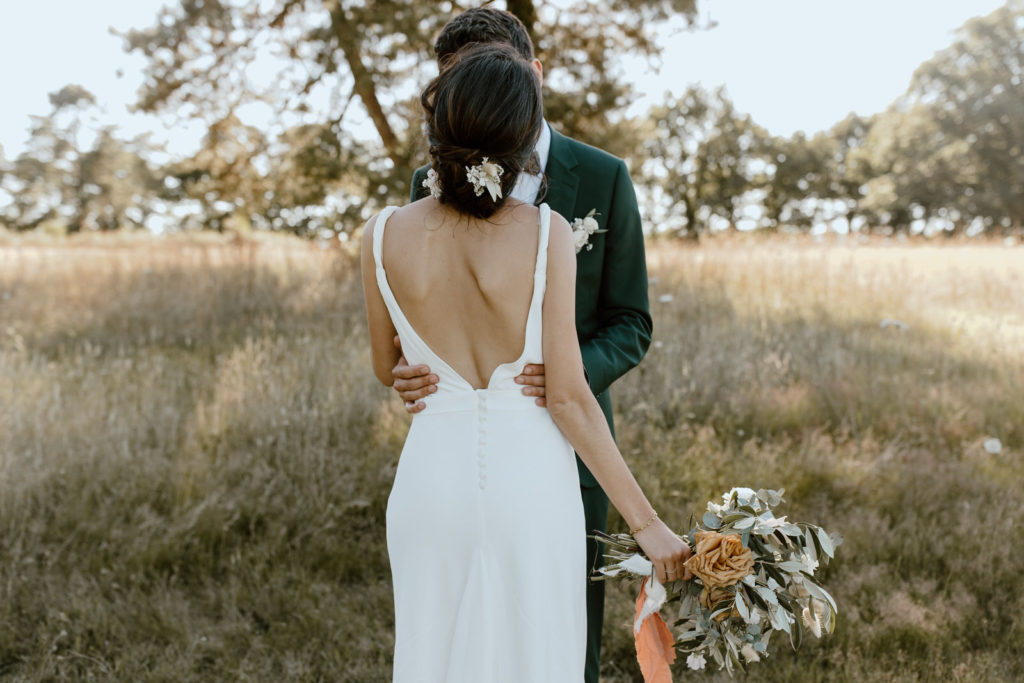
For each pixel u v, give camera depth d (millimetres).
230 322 7746
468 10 1857
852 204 60219
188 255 10586
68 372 5484
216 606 3086
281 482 3785
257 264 10023
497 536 1479
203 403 4867
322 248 10789
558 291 1470
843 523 3436
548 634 1513
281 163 11273
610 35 9938
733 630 1553
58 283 9156
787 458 4016
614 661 2727
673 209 55781
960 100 46062
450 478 1503
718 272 9070
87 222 41344
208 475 3824
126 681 2609
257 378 4938
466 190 1463
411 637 1524
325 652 2740
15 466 3730
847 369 5219
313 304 8227
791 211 60969
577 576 1570
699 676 2582
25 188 41750
